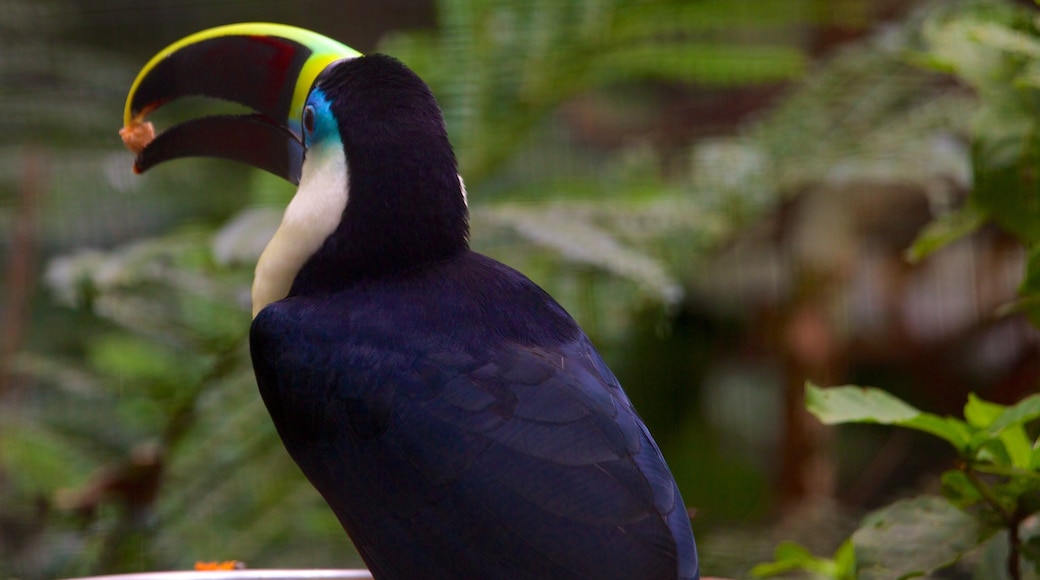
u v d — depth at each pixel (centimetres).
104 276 1014
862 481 1312
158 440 1083
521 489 516
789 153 1157
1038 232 675
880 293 1373
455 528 522
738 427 1326
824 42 1356
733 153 1172
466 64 1185
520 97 1187
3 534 1089
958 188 1224
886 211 1361
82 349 1250
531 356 556
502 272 614
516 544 512
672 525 519
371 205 608
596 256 985
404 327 568
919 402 1391
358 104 617
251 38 703
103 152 1313
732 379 1338
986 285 1350
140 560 1045
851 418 611
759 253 1341
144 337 1142
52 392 1182
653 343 1298
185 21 1433
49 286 1174
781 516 1226
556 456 521
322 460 566
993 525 616
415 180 611
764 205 1156
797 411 1273
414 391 543
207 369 1067
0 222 1325
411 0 1502
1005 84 680
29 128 1284
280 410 583
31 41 1348
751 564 1052
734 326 1331
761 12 1177
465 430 529
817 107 1176
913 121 1150
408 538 534
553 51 1181
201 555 1048
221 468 1077
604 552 505
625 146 1403
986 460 625
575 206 1105
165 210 1304
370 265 611
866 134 1151
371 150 609
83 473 1112
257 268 646
